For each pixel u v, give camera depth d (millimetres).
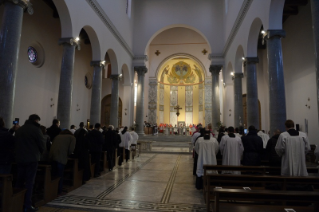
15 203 3736
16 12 6785
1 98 6344
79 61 16938
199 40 25188
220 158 6953
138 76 19938
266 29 9297
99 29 13047
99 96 13258
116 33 15539
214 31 19500
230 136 5500
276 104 8617
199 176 5586
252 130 5570
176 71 29969
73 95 16031
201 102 28156
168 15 20031
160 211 4352
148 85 25750
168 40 25609
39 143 4066
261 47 18266
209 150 5594
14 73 6648
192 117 29250
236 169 4574
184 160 10570
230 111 17812
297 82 13742
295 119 14031
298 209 2850
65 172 6023
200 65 25375
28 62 11484
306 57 12727
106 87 21484
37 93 12180
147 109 25422
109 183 6289
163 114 29000
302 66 13164
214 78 19188
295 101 14000
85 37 16078
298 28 13453
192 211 4375
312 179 3408
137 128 19562
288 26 14664
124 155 9656
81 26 10930
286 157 4398
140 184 6234
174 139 18688
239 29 13719
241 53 14625
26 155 3934
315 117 12008
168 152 13094
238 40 14016
